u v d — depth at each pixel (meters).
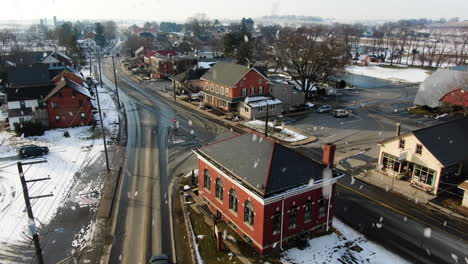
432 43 192.25
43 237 26.66
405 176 36.81
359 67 122.94
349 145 47.19
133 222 28.80
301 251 24.89
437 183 33.22
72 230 27.61
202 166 30.84
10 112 54.16
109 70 113.31
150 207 31.17
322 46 69.56
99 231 27.48
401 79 101.69
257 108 58.78
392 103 71.56
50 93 54.94
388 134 51.72
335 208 31.08
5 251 24.94
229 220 27.92
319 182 25.14
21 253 24.73
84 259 24.20
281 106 61.69
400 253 24.92
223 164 27.91
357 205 31.62
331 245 25.69
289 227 25.17
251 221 25.16
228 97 61.44
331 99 74.44
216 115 61.44
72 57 123.69
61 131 52.28
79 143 47.38
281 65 75.06
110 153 43.97
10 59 102.69
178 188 34.84
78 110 54.22
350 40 171.12
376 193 33.88
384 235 27.11
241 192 25.47
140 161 41.47
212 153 30.06
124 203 31.84
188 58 98.06
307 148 46.09
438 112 63.91
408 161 35.97
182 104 69.44
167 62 97.38
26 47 161.25
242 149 28.12
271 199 22.97
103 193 33.59
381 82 96.62
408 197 33.09
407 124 56.91
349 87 87.88
